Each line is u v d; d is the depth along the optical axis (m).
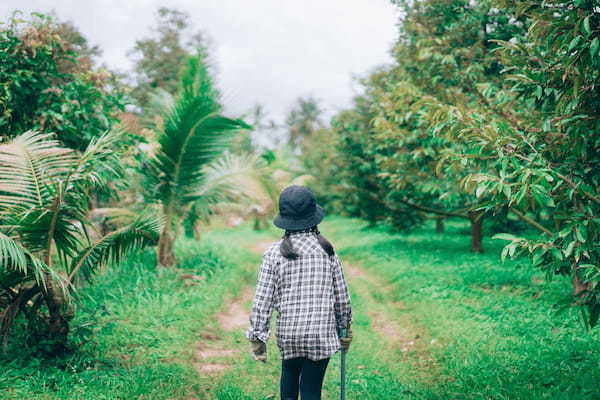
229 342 6.29
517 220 14.03
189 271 9.92
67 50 6.93
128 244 5.18
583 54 3.23
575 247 3.34
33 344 4.73
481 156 3.77
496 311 6.97
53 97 6.52
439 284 9.08
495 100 6.02
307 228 3.09
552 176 3.41
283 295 3.04
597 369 4.50
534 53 4.00
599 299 3.32
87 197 5.46
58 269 6.26
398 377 5.06
